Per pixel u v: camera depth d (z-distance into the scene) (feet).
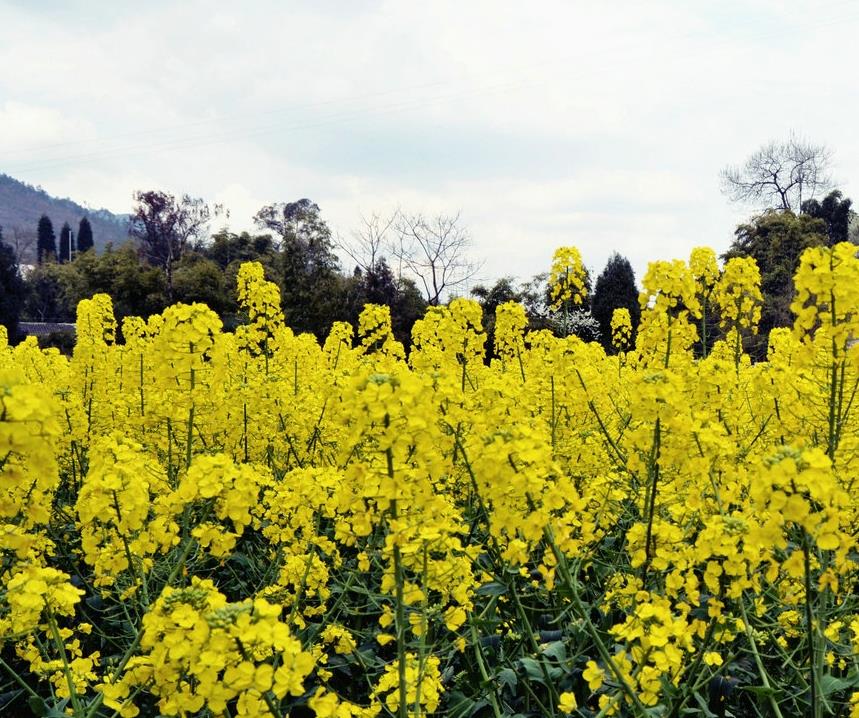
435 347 24.53
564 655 12.19
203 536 11.03
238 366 26.99
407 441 9.57
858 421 16.15
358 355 32.65
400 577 9.72
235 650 7.39
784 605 12.41
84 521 11.00
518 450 10.03
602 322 127.54
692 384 16.57
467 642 12.98
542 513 9.96
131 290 142.41
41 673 11.50
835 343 12.87
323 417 19.54
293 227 139.74
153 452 20.53
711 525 10.12
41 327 188.65
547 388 20.10
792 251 123.13
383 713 12.51
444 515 11.39
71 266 201.67
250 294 28.50
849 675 11.63
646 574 12.78
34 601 9.83
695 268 25.07
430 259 125.59
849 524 12.84
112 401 22.41
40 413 8.36
